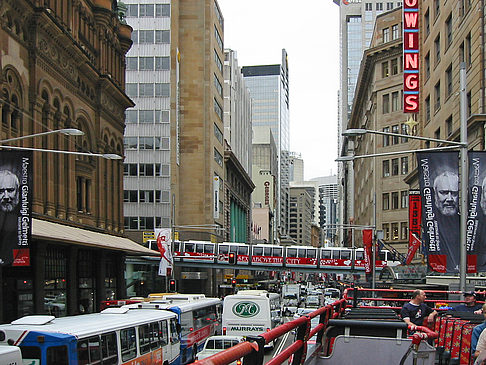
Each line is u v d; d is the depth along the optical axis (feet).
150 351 65.41
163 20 287.48
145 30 287.48
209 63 309.63
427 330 20.20
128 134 282.77
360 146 379.35
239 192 435.12
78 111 136.46
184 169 302.66
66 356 44.62
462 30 125.29
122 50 172.04
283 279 596.29
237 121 481.87
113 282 158.71
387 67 276.21
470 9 118.21
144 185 279.90
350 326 21.24
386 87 272.51
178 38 309.42
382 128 272.10
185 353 87.66
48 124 119.55
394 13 287.48
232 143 458.50
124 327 57.62
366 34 611.06
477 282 107.96
